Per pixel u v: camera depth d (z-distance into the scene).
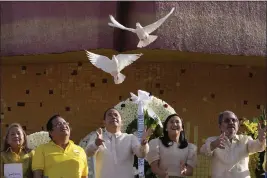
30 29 9.68
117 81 7.18
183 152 7.64
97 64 7.13
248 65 11.07
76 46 9.38
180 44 9.30
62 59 10.53
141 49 9.22
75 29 9.38
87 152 7.18
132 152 7.38
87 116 10.89
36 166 7.01
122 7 9.23
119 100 10.83
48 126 7.20
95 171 7.33
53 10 9.53
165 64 10.87
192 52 9.47
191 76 10.91
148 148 7.27
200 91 10.91
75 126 10.90
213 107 10.92
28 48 9.70
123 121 9.16
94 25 9.27
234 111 10.99
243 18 9.70
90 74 10.93
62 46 9.47
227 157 7.54
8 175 7.20
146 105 9.09
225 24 9.59
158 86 10.82
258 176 9.13
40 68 11.10
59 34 9.50
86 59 10.57
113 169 7.24
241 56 9.86
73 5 9.40
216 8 9.55
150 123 8.91
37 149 7.10
